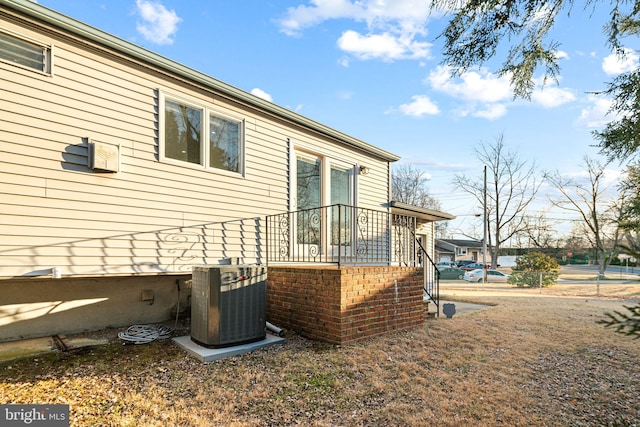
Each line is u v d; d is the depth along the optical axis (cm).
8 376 343
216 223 550
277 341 471
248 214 595
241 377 364
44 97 399
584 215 2614
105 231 437
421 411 314
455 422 297
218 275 429
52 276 394
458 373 406
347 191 805
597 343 558
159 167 489
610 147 405
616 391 381
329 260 745
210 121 555
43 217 393
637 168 391
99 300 509
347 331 473
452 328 606
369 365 409
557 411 329
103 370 366
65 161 411
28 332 452
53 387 324
